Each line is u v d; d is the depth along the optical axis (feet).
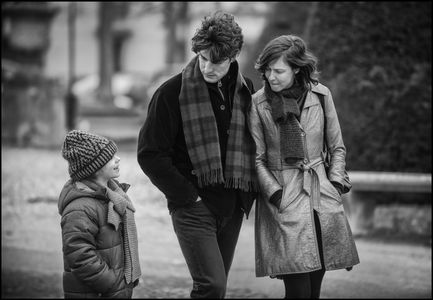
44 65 116.16
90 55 266.16
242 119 27.27
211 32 25.66
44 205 61.67
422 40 61.05
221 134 27.20
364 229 56.59
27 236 53.98
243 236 55.11
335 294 42.29
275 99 27.53
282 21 88.94
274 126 27.63
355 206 56.95
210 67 26.13
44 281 45.06
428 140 58.90
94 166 24.34
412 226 55.93
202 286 26.68
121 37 285.23
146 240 52.47
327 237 27.43
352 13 62.34
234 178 26.68
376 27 61.57
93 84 219.41
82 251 23.35
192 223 27.09
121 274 24.30
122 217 24.63
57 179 72.18
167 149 26.91
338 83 61.05
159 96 26.91
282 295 42.86
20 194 64.59
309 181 27.63
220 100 27.17
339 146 28.37
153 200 63.41
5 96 107.04
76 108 126.31
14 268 47.11
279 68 27.12
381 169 59.21
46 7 114.93
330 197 27.73
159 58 286.66
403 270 46.98
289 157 27.40
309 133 27.76
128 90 221.25
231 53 25.90
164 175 26.63
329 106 28.27
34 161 84.58
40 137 111.45
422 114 59.16
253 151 27.53
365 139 59.62
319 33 62.90
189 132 26.68
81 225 23.56
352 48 61.82
